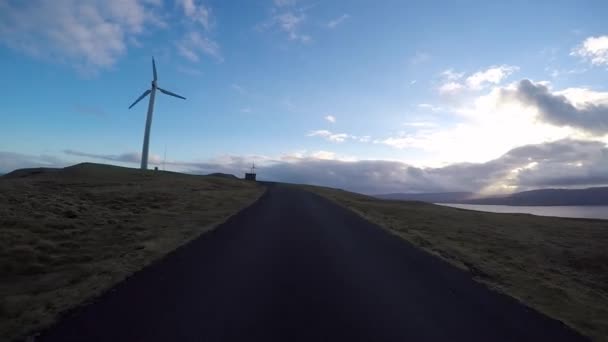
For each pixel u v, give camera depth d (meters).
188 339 4.73
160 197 30.09
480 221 30.77
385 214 29.48
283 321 5.47
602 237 23.77
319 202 37.41
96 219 16.69
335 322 5.53
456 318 6.02
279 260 9.72
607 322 6.55
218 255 10.09
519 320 6.16
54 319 5.29
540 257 15.08
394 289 7.53
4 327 5.00
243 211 23.81
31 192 23.36
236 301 6.28
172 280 7.47
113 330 4.95
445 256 11.96
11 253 9.55
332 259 10.17
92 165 81.00
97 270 8.19
